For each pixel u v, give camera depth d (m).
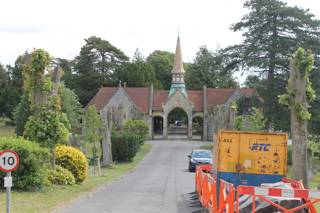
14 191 20.95
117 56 132.12
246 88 110.00
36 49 24.67
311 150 39.53
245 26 72.88
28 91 25.03
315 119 64.31
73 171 26.91
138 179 35.62
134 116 105.00
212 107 97.12
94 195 23.62
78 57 130.12
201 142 96.69
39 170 21.73
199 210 18.95
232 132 17.59
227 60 74.25
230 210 12.88
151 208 19.52
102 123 42.88
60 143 25.55
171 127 134.25
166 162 58.53
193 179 36.06
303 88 24.80
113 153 54.78
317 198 11.62
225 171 17.52
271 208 12.50
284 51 69.12
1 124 111.94
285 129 68.56
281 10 69.69
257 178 17.50
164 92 112.56
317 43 69.25
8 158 13.24
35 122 24.27
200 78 134.75
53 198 20.44
